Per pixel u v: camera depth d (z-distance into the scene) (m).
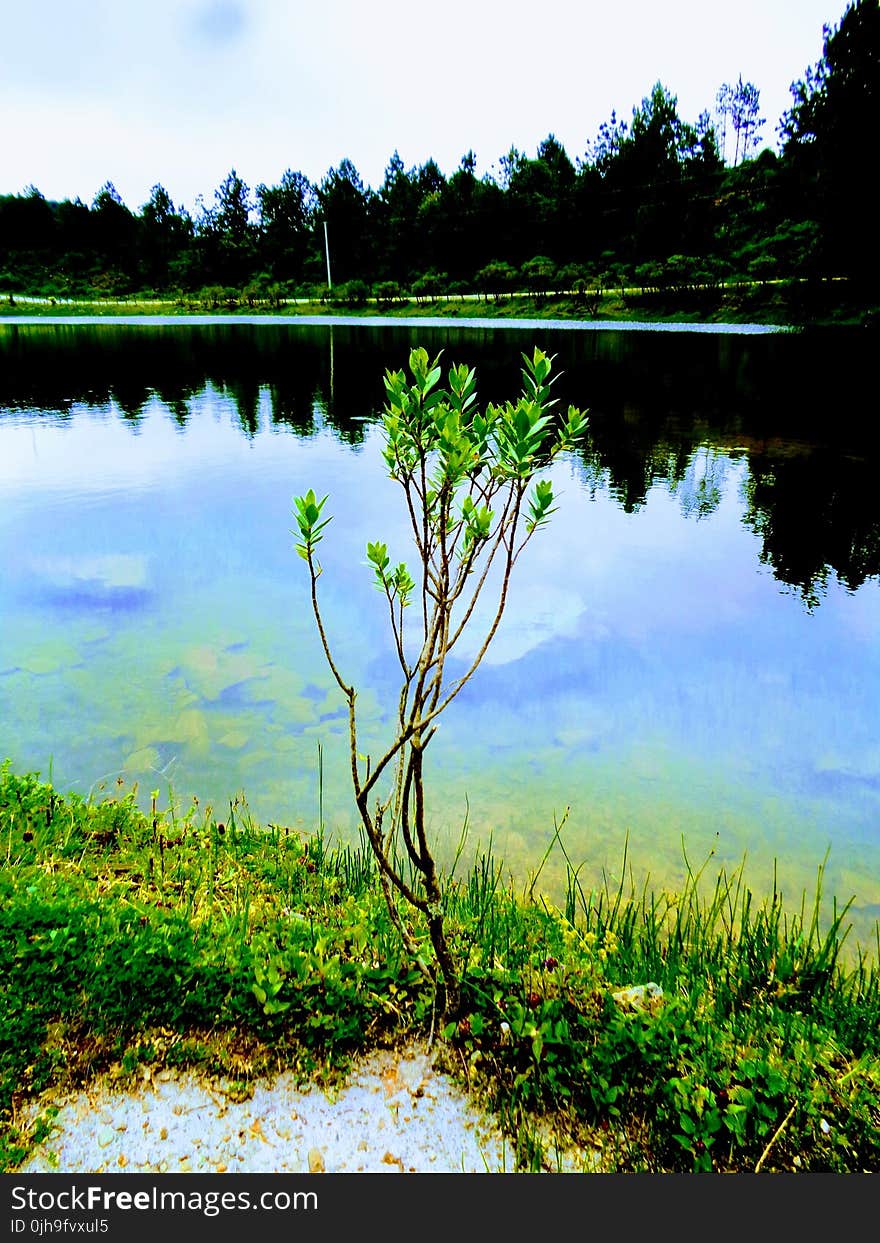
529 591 9.70
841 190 42.62
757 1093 3.06
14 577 9.67
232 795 5.70
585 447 17.78
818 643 8.32
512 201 81.81
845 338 39.66
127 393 25.73
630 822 5.54
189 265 99.31
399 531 11.58
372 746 6.40
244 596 9.29
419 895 4.58
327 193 94.44
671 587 9.88
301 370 31.50
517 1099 3.12
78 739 6.27
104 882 4.43
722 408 22.66
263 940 3.80
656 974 3.96
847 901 4.82
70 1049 3.16
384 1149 2.91
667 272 60.25
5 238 108.62
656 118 73.69
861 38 40.16
